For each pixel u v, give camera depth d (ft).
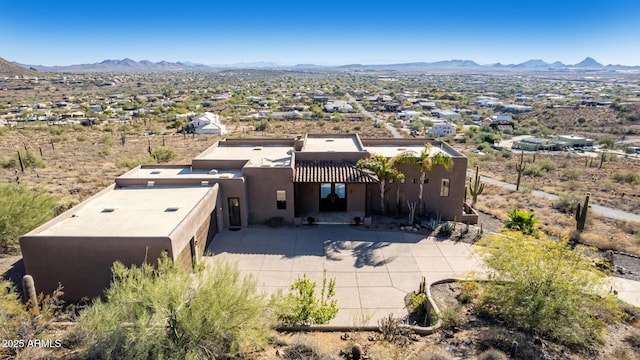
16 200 61.26
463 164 77.20
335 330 40.68
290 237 68.59
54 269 48.57
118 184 70.85
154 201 63.36
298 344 35.29
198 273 35.53
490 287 41.86
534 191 126.82
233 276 34.53
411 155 76.23
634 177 142.31
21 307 36.04
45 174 128.47
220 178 70.64
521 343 35.94
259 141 97.45
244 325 32.35
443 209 79.66
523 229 69.67
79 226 52.75
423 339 38.83
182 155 173.37
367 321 43.93
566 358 34.58
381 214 78.84
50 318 37.58
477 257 61.41
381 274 56.29
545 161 177.68
